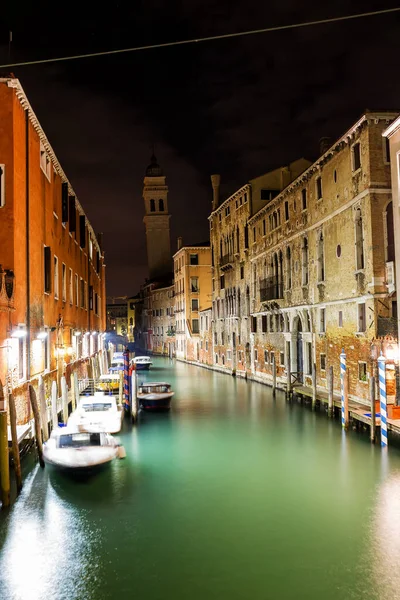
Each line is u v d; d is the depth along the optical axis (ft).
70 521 38.68
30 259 58.75
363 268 67.97
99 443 50.44
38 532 36.88
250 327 126.82
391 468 50.08
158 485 46.65
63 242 82.28
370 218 65.67
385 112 65.21
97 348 145.28
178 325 222.48
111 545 34.99
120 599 28.78
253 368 125.39
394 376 59.11
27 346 56.90
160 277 279.90
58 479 46.60
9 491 41.06
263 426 71.15
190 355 201.05
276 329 107.96
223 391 108.78
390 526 37.42
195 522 38.47
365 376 68.18
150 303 287.07
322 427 67.72
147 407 85.25
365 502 41.93
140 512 40.34
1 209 52.95
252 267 124.67
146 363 167.12
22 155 56.44
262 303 113.29
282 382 102.99
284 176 118.01
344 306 74.33
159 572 31.48
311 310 87.51
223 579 30.66
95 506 41.55
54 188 75.31
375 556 33.14
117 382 93.45
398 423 55.62
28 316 57.36
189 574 31.22
